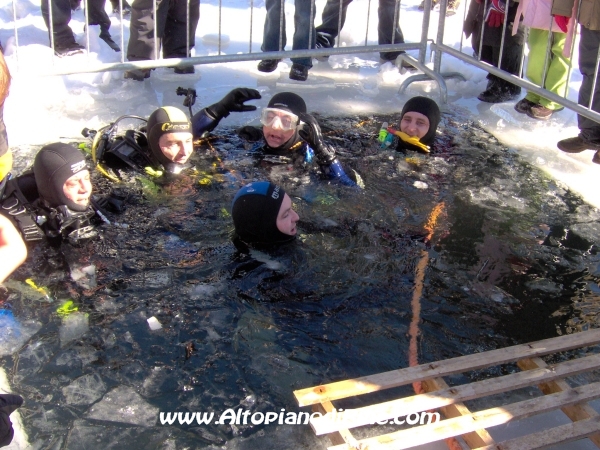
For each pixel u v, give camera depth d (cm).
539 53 582
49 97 574
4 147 330
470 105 632
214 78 654
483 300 346
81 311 325
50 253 367
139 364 294
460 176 484
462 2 939
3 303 327
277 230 377
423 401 268
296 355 303
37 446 253
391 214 425
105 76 620
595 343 309
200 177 459
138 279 350
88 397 276
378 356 305
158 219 406
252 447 257
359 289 349
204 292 341
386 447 248
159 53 644
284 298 340
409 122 518
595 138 503
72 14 801
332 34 735
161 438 259
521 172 497
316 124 464
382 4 698
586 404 274
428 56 738
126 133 478
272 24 658
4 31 712
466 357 293
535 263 382
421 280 360
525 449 250
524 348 302
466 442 262
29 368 290
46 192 371
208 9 877
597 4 467
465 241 400
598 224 429
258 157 492
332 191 449
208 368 294
